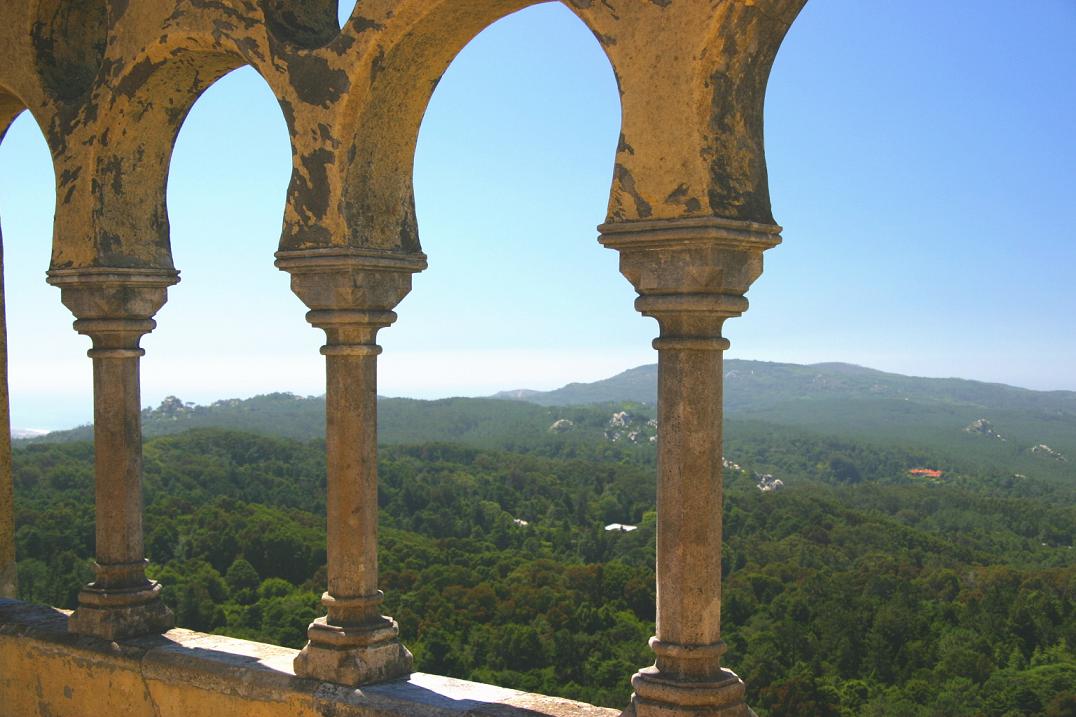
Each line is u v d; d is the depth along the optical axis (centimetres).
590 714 447
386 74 490
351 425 502
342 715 482
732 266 395
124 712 568
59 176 602
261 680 512
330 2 537
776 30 400
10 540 720
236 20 525
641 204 396
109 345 602
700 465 400
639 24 393
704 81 383
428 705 466
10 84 630
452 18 475
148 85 583
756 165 406
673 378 402
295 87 502
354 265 489
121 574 600
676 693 398
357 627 501
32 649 607
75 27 642
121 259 598
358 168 498
